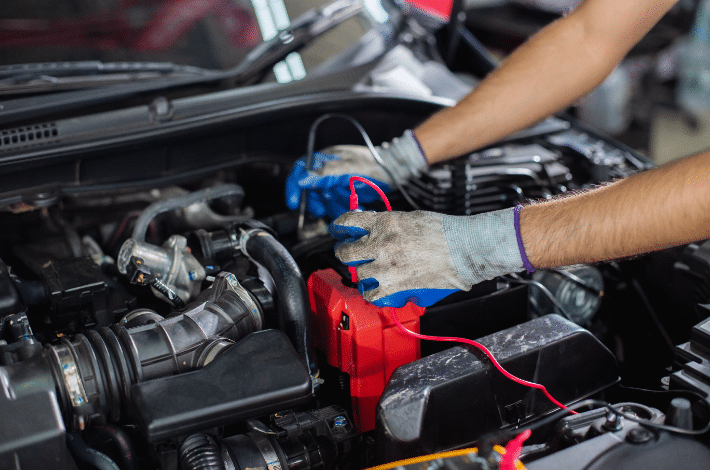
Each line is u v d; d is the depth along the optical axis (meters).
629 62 4.26
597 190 1.20
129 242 1.43
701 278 1.58
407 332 1.33
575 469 1.08
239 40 2.13
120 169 1.73
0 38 1.92
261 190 2.02
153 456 1.23
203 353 1.24
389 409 1.19
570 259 1.20
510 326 1.58
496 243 1.22
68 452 1.11
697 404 1.18
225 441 1.25
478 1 4.56
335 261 1.61
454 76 2.28
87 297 1.42
